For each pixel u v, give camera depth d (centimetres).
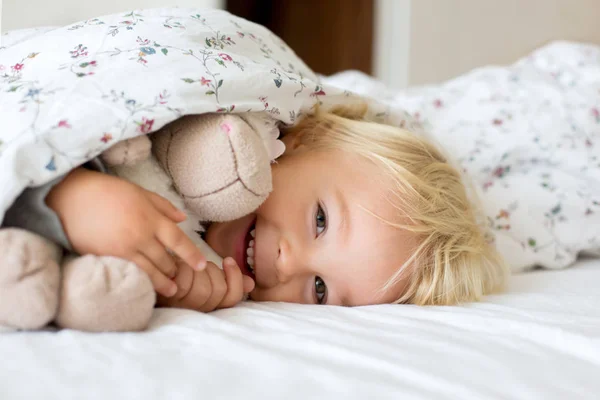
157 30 73
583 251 116
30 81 63
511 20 195
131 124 58
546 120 121
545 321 64
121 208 55
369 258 77
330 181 80
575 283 92
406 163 88
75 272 52
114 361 45
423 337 56
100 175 57
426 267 82
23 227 55
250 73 72
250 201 66
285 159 84
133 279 53
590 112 123
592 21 185
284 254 77
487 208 111
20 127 56
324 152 85
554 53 146
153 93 62
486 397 43
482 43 200
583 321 64
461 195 96
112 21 75
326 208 79
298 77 83
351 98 94
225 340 51
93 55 66
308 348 51
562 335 58
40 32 80
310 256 77
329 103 92
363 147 86
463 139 120
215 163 63
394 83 217
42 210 54
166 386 42
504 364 50
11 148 53
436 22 205
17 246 50
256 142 65
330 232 77
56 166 54
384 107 101
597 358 54
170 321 57
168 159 66
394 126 100
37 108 58
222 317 61
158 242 57
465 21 201
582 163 116
